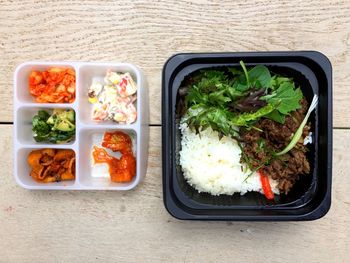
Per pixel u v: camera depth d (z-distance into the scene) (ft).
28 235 1.60
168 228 1.58
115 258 1.59
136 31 1.57
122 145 1.54
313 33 1.55
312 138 1.41
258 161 1.43
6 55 1.58
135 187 1.58
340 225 1.56
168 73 1.36
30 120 1.56
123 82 1.50
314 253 1.57
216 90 1.39
